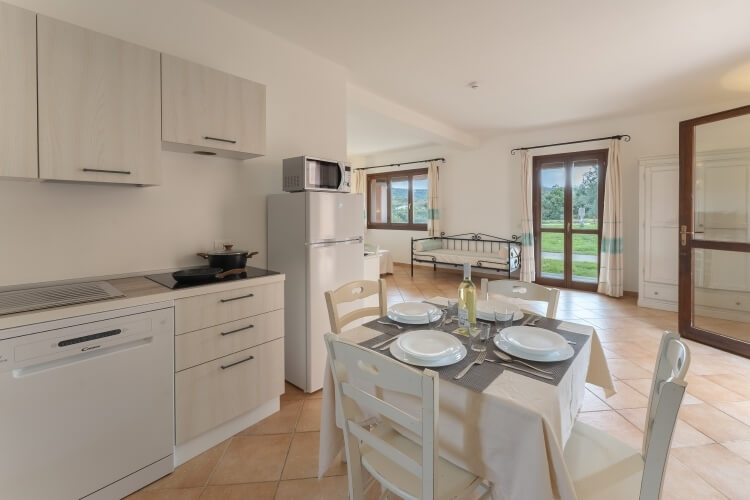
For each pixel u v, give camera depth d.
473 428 0.98
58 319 1.30
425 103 4.31
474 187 6.57
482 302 1.76
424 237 7.45
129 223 1.99
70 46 1.49
